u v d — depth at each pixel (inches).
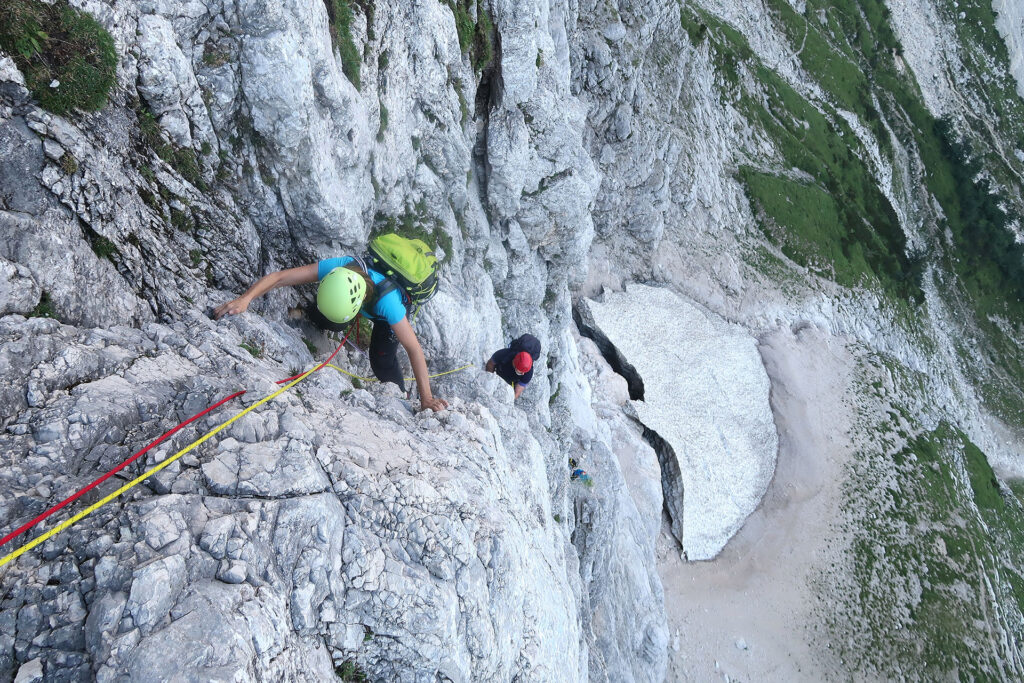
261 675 134.6
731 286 1765.5
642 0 1228.5
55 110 184.1
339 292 217.2
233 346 219.9
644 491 1072.8
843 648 1229.7
